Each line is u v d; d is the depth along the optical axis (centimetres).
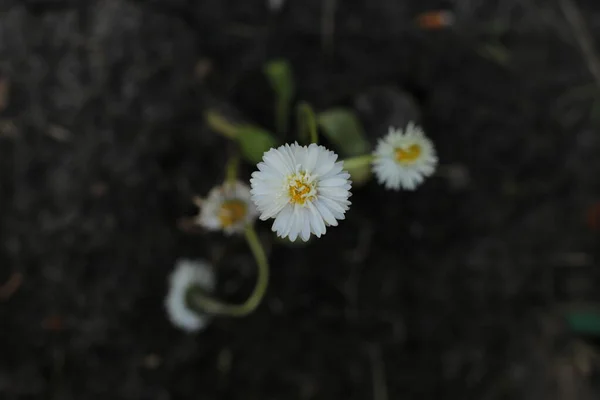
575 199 42
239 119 41
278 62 39
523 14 42
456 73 42
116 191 40
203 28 41
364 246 41
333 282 41
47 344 41
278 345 41
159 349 41
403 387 42
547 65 42
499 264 42
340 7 41
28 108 40
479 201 42
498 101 42
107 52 40
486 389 42
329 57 41
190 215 40
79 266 41
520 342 42
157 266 41
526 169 42
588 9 42
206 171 41
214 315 41
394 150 31
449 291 42
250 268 41
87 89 40
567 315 42
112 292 41
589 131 42
